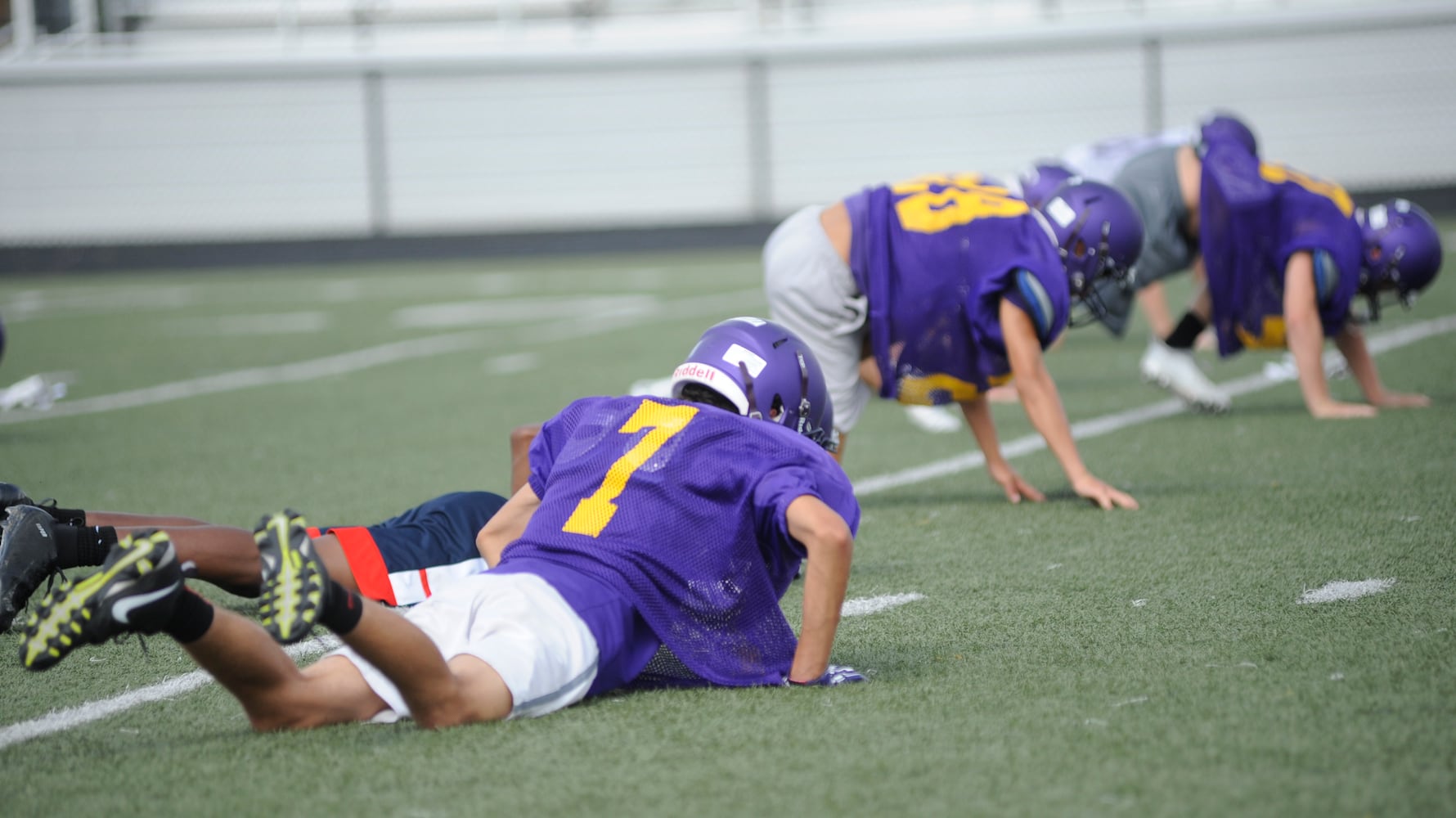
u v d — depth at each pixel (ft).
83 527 35.14
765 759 27.07
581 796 25.40
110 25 210.38
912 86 210.18
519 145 213.66
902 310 50.47
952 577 42.93
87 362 110.63
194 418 83.41
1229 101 202.08
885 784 25.58
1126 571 42.32
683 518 31.27
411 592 37.83
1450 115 195.83
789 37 213.66
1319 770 25.55
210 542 35.27
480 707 28.71
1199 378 73.82
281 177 211.00
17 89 204.74
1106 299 72.90
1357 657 32.53
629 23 219.20
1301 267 67.36
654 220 215.10
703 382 33.86
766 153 213.66
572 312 137.39
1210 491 53.83
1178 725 28.27
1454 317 104.01
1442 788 24.54
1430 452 58.49
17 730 30.96
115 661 36.55
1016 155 209.46
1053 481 58.65
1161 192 73.00
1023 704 30.01
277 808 25.31
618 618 30.68
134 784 26.91
